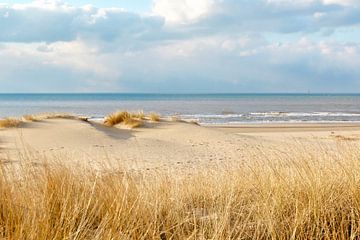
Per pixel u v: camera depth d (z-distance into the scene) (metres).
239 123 39.41
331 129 30.59
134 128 21.72
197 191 4.42
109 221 3.25
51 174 4.02
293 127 32.78
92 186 3.87
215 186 4.52
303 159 4.66
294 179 4.23
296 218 3.41
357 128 31.70
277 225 3.44
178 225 3.32
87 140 16.98
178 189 4.31
